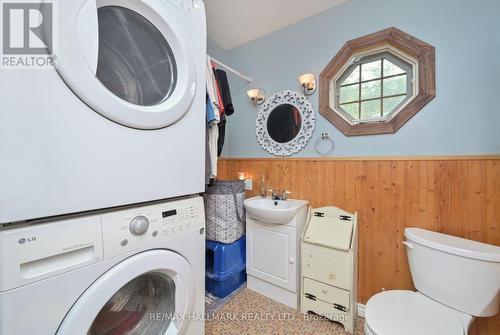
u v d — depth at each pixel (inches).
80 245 24.0
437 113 52.7
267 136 81.0
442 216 52.1
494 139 47.3
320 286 59.4
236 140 89.9
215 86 58.6
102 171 25.8
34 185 20.8
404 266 56.7
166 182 33.5
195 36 38.2
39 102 20.9
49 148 21.6
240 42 86.6
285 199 72.9
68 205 23.0
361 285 62.4
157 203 33.3
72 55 22.5
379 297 45.9
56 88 21.9
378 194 60.0
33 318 20.8
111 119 26.3
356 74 66.5
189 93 35.9
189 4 37.2
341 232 59.5
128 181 28.5
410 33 55.7
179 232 35.1
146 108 30.2
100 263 25.6
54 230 22.3
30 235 20.8
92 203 25.0
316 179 70.1
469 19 49.3
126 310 33.7
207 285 71.7
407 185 56.2
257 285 71.4
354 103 66.8
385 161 58.9
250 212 68.9
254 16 71.8
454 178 50.9
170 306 35.6
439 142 52.6
